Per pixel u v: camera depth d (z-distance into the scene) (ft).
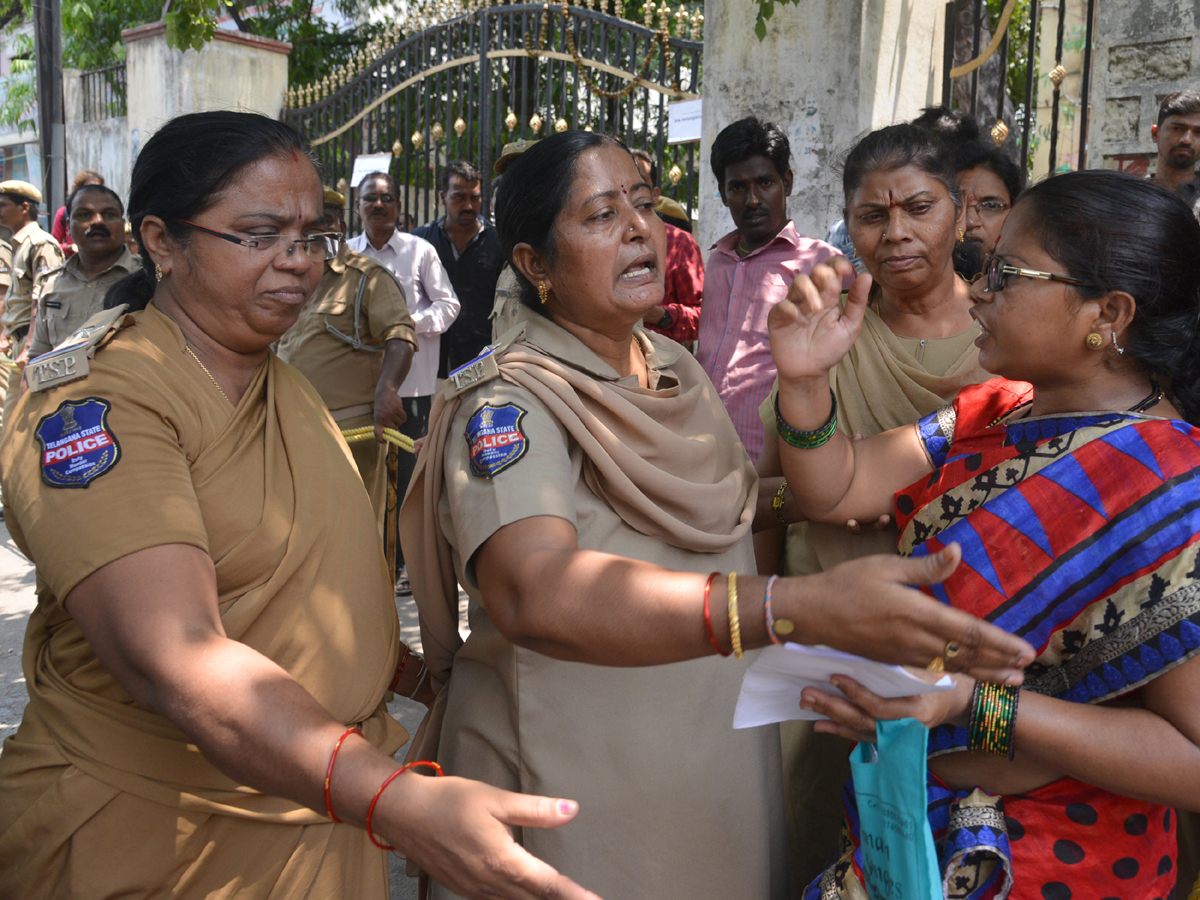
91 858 4.37
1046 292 4.55
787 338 5.14
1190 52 19.02
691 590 3.84
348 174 25.98
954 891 4.55
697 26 19.89
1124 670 4.20
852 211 6.72
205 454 4.52
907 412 6.49
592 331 5.61
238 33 28.07
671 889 5.21
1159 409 4.70
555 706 5.17
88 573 3.95
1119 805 4.51
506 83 25.17
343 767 3.62
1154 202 4.48
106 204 16.08
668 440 5.36
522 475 4.63
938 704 4.18
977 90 16.60
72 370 4.35
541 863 3.43
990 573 4.51
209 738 3.73
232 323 4.74
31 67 43.14
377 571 5.12
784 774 7.05
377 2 36.55
